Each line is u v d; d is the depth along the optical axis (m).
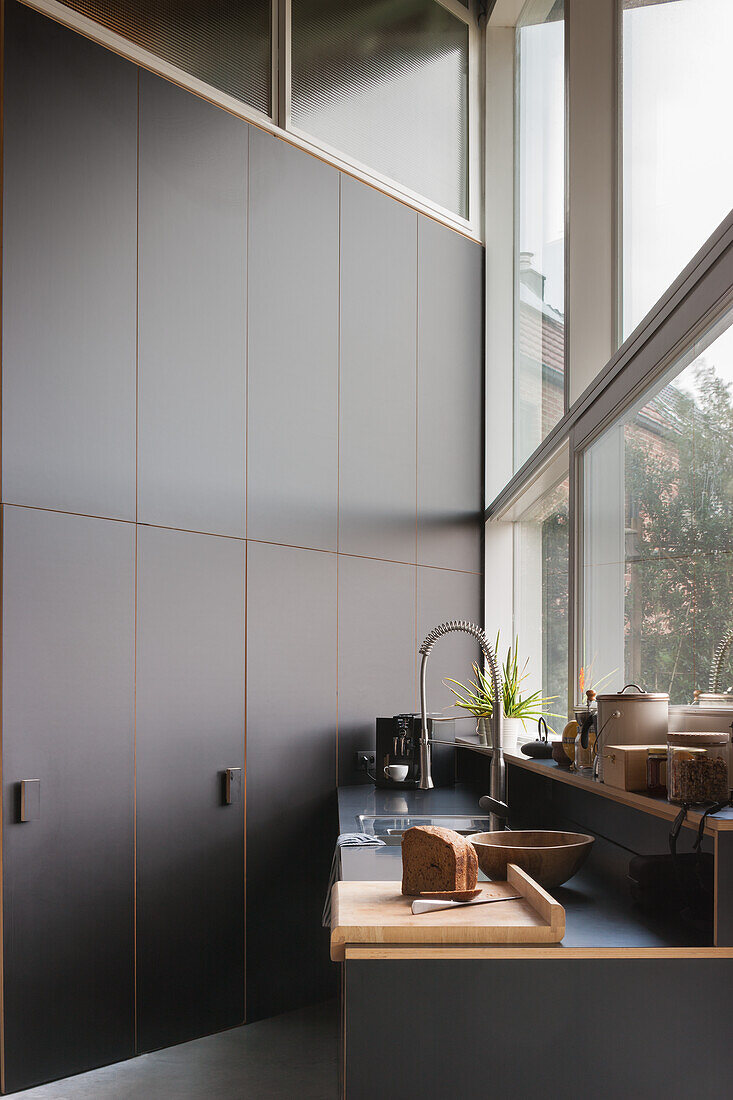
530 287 4.45
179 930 3.35
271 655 3.72
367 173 4.29
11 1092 2.90
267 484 3.77
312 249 4.02
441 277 4.59
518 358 4.63
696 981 1.62
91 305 3.28
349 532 4.06
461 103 4.85
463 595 4.51
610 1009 1.61
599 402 2.83
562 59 3.98
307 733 3.82
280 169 3.94
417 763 3.82
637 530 2.51
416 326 4.44
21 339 3.09
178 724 3.40
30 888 2.97
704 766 1.69
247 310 3.76
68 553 3.14
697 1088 1.60
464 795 3.64
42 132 3.21
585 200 3.17
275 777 3.70
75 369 3.22
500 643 4.51
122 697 3.25
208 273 3.64
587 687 3.00
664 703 2.04
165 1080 3.03
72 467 3.18
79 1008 3.07
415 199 4.51
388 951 1.61
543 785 3.14
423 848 1.85
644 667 2.44
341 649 3.98
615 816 2.43
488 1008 1.61
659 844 2.12
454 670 4.42
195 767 3.44
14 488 3.04
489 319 4.73
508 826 2.83
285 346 3.88
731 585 1.91
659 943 1.64
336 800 3.88
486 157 4.84
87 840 3.12
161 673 3.37
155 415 3.43
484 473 4.67
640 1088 1.60
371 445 4.18
